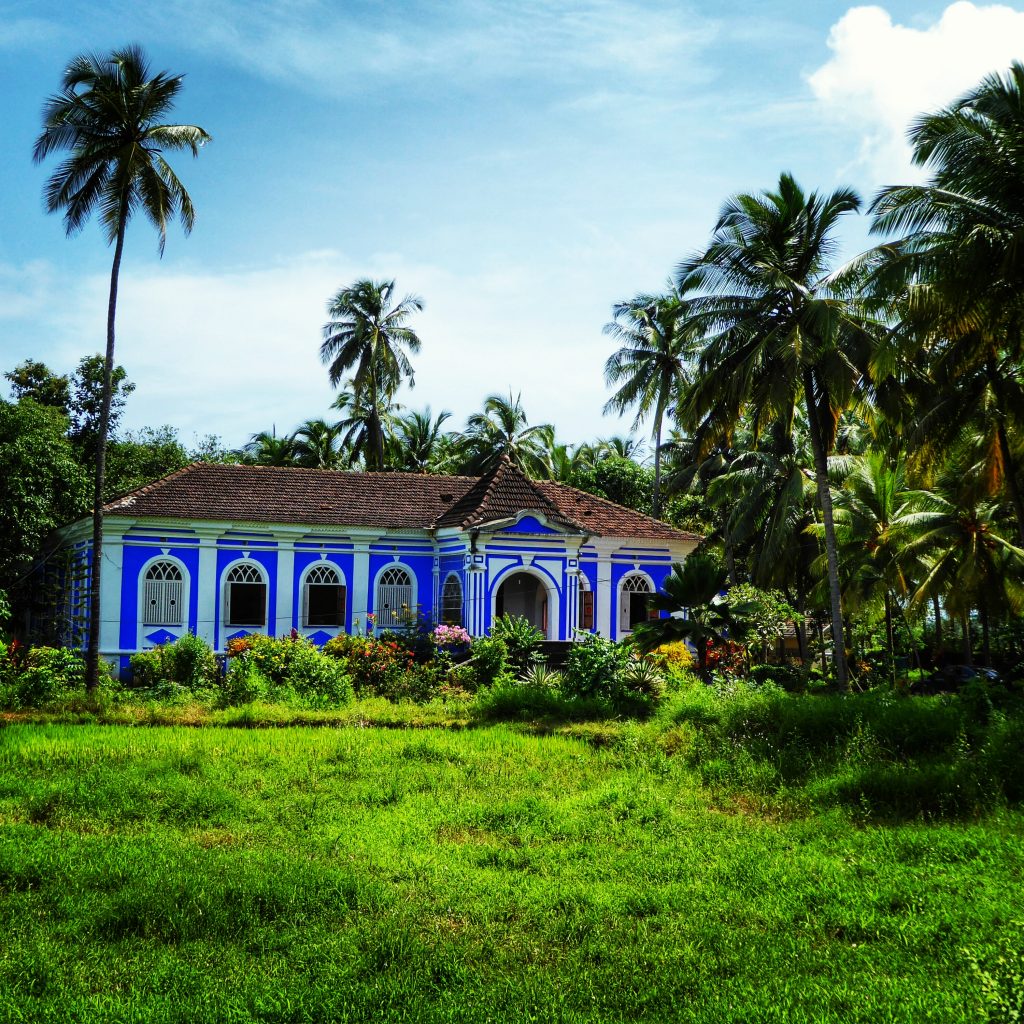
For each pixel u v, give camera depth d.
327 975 6.98
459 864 9.80
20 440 30.22
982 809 12.20
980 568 27.41
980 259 18.30
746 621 22.92
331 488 31.59
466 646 25.94
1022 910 8.16
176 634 27.91
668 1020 6.33
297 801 12.25
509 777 14.21
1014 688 28.89
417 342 48.09
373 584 30.33
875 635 34.53
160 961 7.24
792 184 23.95
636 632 22.42
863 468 31.28
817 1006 6.39
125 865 9.18
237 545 28.81
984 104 18.59
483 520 28.88
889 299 22.41
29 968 6.99
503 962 7.35
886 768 13.65
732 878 9.38
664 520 45.81
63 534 30.20
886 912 8.35
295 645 23.33
